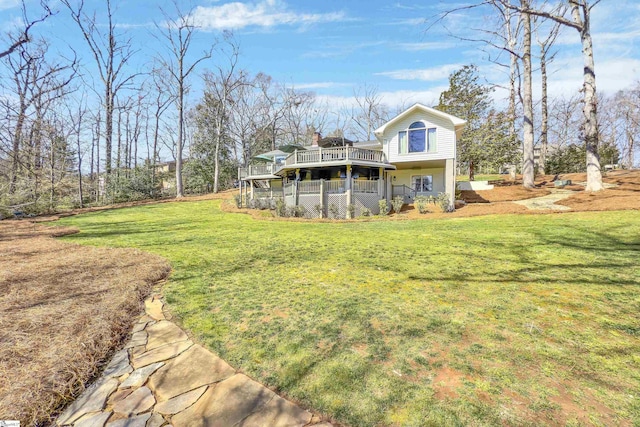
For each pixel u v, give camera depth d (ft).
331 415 7.11
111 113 92.53
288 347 10.08
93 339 10.20
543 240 25.26
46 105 37.17
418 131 57.72
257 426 6.91
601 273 16.51
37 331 10.67
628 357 8.99
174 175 120.78
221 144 120.37
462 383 7.99
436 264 19.56
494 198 56.44
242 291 15.48
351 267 19.43
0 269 19.10
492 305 12.94
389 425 6.70
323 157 57.47
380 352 9.59
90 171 90.38
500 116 79.10
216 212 64.28
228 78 106.73
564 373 8.31
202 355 9.86
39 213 61.87
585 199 42.93
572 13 45.42
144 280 16.94
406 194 68.44
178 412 7.41
